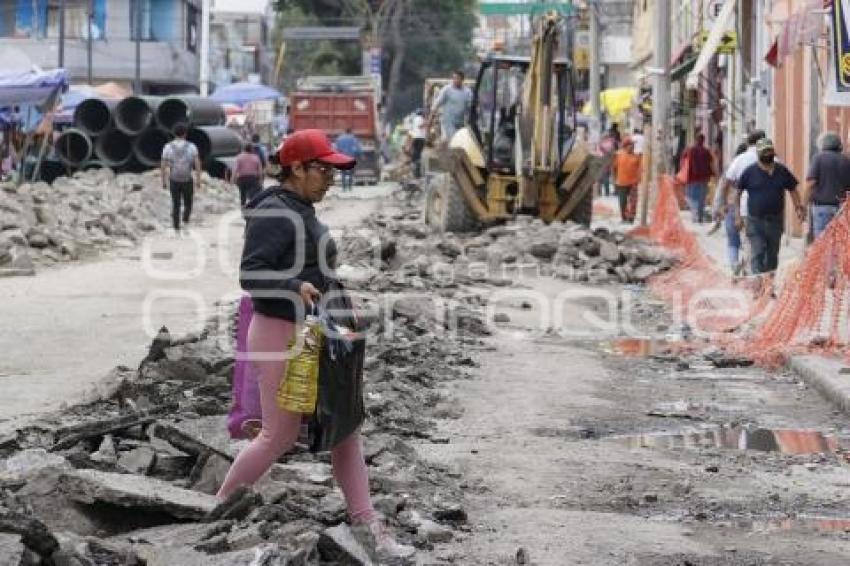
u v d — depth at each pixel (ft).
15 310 126.21
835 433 78.23
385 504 54.95
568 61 202.08
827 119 182.91
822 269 106.52
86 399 76.13
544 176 196.54
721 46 272.51
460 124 233.14
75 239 192.03
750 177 136.87
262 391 50.21
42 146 290.97
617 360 103.71
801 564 51.85
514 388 90.07
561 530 55.77
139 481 52.37
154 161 321.32
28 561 43.52
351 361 49.78
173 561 44.83
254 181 254.47
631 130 370.73
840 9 133.08
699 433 77.71
